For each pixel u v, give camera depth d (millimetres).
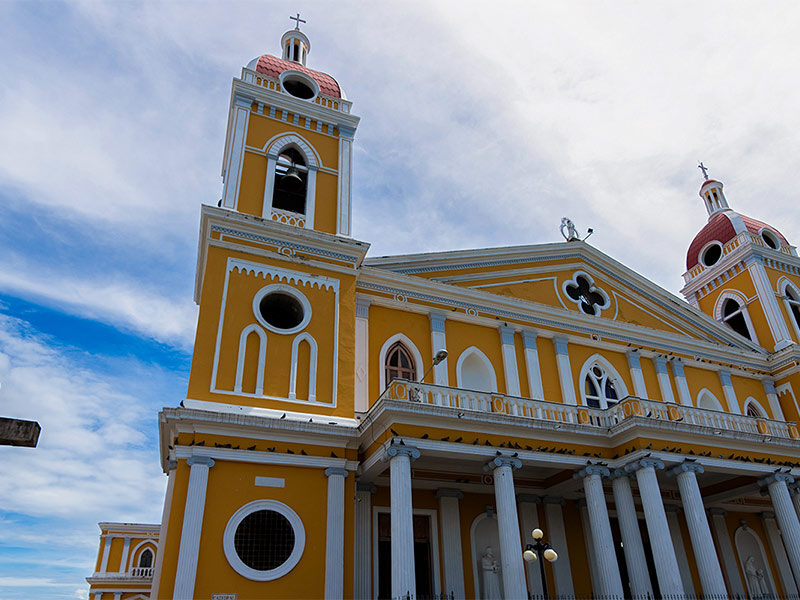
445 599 16812
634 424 16641
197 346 15844
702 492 21766
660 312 25688
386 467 15508
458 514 18250
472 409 16297
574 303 23797
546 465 16516
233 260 17344
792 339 27188
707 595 15320
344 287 18484
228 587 13477
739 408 24734
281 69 21734
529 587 18125
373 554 16516
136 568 35438
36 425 6598
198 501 13961
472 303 21234
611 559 15508
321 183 20219
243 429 15188
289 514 14742
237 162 19156
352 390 17109
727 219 30953
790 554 17547
